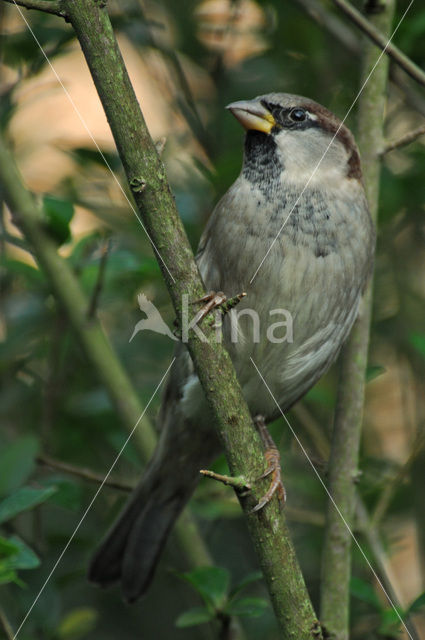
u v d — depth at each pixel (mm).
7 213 8539
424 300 9109
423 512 7973
